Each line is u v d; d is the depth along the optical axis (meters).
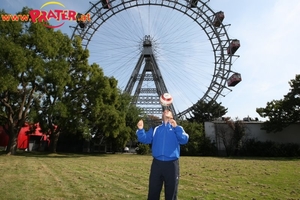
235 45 45.56
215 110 57.66
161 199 6.41
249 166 17.77
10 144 25.50
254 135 41.50
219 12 47.06
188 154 40.47
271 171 14.38
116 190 7.55
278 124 37.41
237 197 7.05
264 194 7.52
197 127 42.91
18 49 22.12
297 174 13.02
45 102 28.77
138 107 43.06
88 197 6.53
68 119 27.17
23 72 23.47
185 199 6.59
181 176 11.45
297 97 36.06
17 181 8.62
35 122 27.61
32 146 44.16
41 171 11.73
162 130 4.64
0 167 12.95
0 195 6.45
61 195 6.68
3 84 21.28
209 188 8.34
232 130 41.28
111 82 31.25
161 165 4.41
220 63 46.97
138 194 7.04
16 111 26.92
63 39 27.33
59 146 42.62
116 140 34.78
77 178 9.83
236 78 43.50
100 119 30.02
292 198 7.05
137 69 53.19
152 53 54.03
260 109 38.88
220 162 22.03
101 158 24.62
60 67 25.45
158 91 52.12
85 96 29.19
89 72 30.44
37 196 6.47
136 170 13.56
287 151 36.66
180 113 48.56
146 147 39.00
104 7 45.94
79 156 27.22
